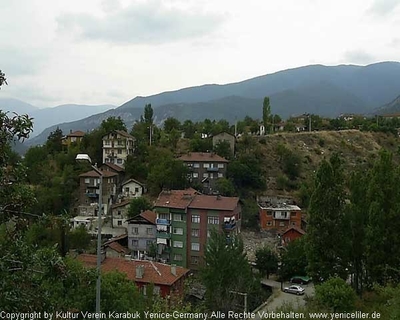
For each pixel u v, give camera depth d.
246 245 64.12
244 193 78.75
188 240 56.78
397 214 29.84
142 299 25.94
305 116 141.62
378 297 28.05
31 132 9.05
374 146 115.56
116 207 67.75
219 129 100.12
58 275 9.12
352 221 32.84
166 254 57.28
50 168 79.75
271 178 87.12
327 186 33.06
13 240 8.87
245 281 37.84
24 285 8.66
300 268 51.09
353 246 32.94
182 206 56.75
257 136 104.06
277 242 66.06
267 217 71.00
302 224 72.25
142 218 58.31
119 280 25.48
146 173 79.38
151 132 92.81
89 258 40.16
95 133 87.19
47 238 35.78
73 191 73.25
